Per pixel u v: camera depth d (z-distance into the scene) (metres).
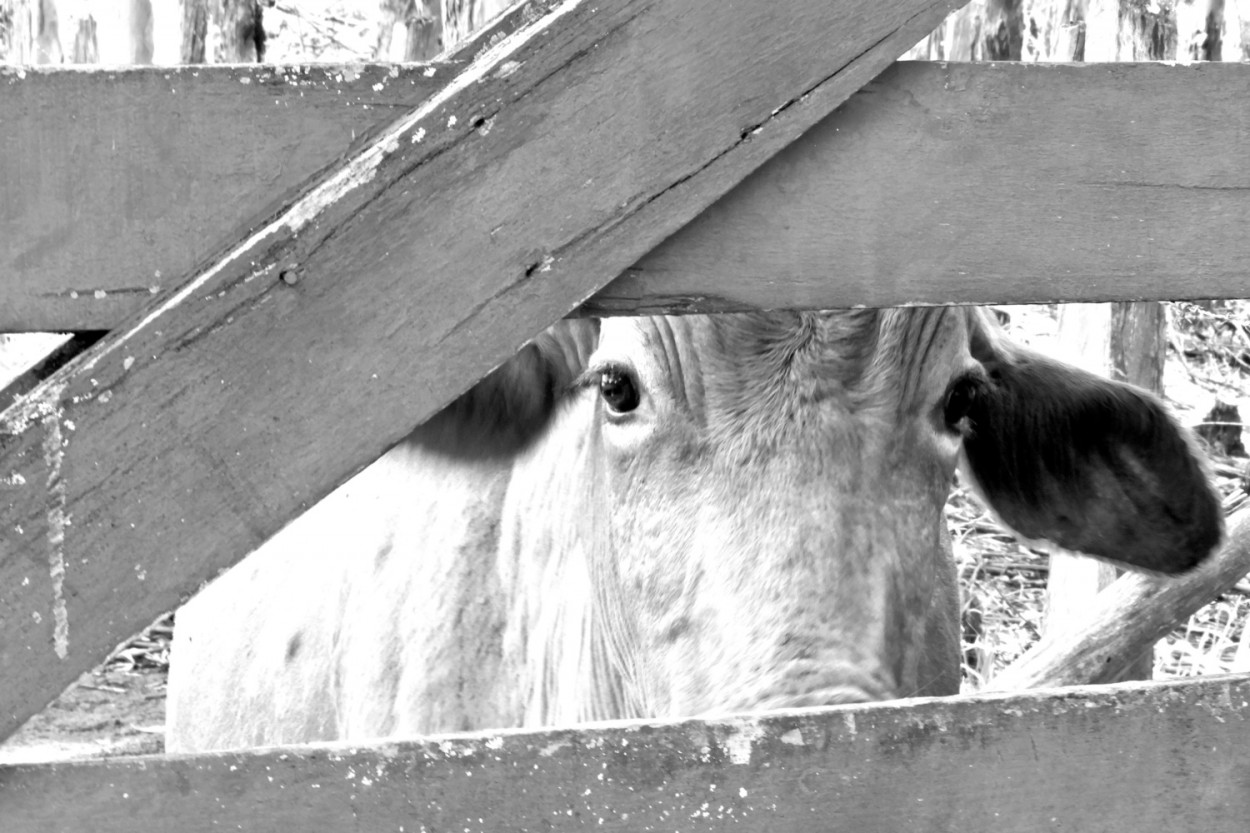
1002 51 6.93
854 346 2.48
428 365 1.53
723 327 2.50
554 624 3.38
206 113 1.46
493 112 1.50
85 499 1.47
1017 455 3.48
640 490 2.59
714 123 1.55
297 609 4.34
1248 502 4.37
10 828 1.48
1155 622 4.08
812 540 2.40
